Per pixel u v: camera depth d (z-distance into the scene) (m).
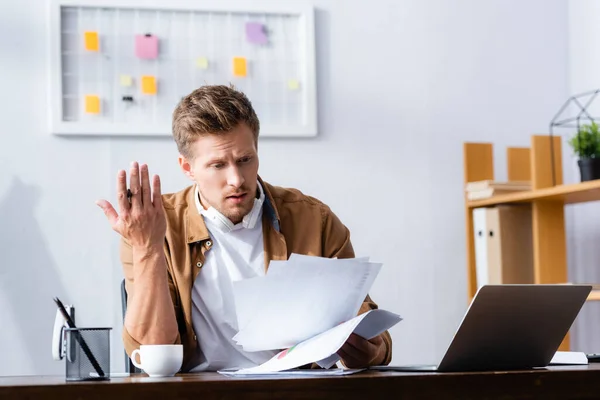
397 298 3.47
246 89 3.39
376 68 3.53
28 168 3.21
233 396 1.19
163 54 3.33
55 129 3.21
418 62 3.58
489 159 3.46
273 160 3.40
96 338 1.41
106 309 3.24
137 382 1.18
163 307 1.67
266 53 3.41
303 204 2.10
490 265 3.32
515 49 3.67
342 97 3.49
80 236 3.24
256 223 2.03
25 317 3.17
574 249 3.61
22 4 3.23
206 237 1.97
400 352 3.46
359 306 1.58
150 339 1.66
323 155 3.45
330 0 3.51
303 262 1.46
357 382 1.23
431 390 1.25
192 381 1.19
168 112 3.31
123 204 1.62
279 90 3.41
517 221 3.35
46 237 3.21
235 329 1.96
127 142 3.29
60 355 1.84
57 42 3.22
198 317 1.96
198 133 1.88
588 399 1.32
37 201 3.21
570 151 3.67
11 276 3.17
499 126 3.63
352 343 1.60
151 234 1.65
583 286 1.48
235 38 3.39
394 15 3.57
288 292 1.49
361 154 3.49
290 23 3.45
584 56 3.61
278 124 3.39
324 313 1.55
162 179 3.30
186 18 3.36
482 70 3.63
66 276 3.21
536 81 3.68
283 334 1.56
